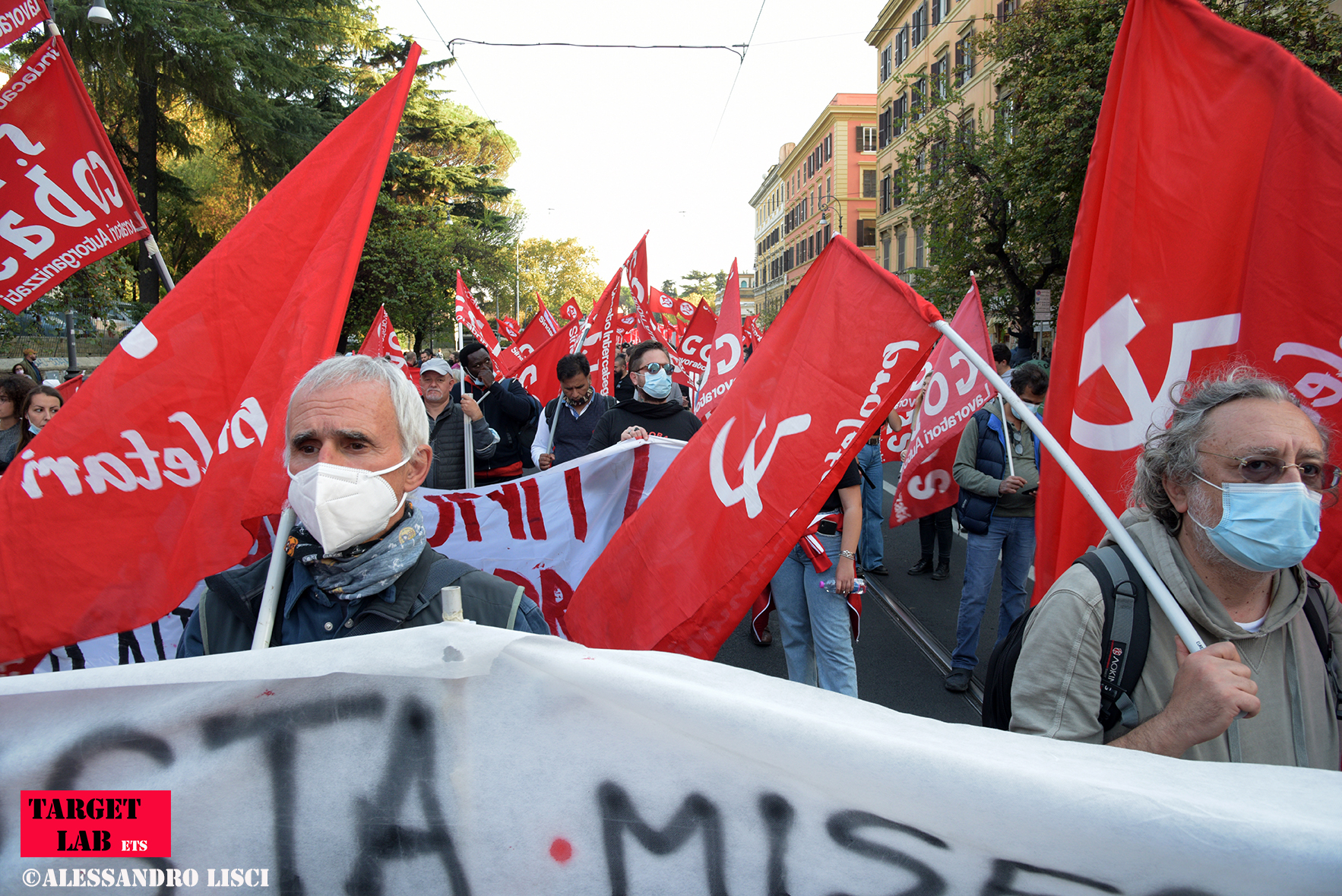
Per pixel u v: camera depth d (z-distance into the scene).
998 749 1.14
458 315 9.90
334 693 1.17
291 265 2.35
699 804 1.14
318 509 1.53
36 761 1.15
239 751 1.16
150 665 1.17
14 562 2.10
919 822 1.08
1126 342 2.13
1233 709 1.30
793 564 3.70
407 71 2.36
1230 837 1.00
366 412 1.61
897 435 6.86
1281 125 1.90
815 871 1.11
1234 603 1.58
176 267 28.14
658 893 1.14
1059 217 15.43
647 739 1.14
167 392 2.26
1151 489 1.64
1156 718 1.40
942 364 5.42
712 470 2.37
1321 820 1.01
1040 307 15.65
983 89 28.16
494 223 37.94
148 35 20.09
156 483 2.24
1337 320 1.83
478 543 3.70
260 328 2.32
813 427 2.33
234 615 1.71
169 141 23.78
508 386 6.90
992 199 17.73
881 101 41.00
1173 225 2.08
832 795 1.10
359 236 2.19
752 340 14.48
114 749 1.15
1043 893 1.06
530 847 1.15
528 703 1.16
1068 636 1.54
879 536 6.77
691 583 2.30
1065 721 1.51
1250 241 1.96
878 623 5.50
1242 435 1.46
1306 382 1.87
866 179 55.38
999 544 4.38
